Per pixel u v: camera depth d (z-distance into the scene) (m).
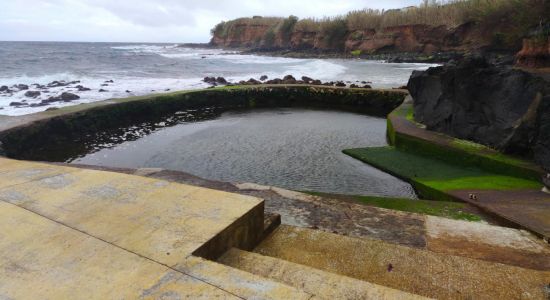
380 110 23.52
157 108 20.20
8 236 2.92
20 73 35.84
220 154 13.38
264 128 17.77
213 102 23.56
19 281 2.40
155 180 4.06
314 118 20.75
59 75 33.91
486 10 49.16
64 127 14.97
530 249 4.16
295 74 40.50
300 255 3.48
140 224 3.09
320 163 12.30
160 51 104.44
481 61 11.62
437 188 8.69
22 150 13.06
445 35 59.34
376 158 12.07
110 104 17.59
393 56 62.75
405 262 3.40
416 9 66.81
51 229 3.01
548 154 8.63
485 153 10.28
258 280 2.38
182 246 2.77
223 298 2.21
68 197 3.61
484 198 7.40
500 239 4.39
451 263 3.38
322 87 25.91
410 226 4.77
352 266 3.32
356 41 73.56
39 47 98.44
